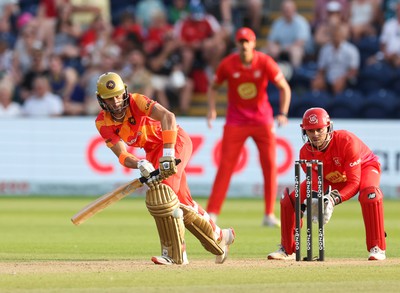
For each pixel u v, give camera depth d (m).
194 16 75.94
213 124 66.38
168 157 27.72
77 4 82.81
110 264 29.44
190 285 24.12
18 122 69.19
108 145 29.19
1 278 25.53
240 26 79.00
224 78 46.22
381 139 65.50
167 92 74.56
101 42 76.25
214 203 46.28
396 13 73.19
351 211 57.59
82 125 68.44
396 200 64.62
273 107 70.94
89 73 75.31
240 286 23.92
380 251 30.31
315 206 29.73
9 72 78.25
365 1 75.56
